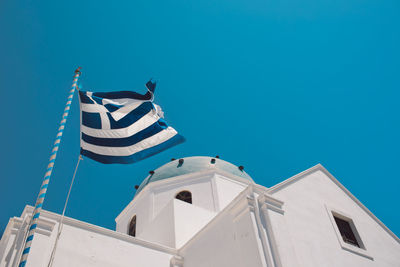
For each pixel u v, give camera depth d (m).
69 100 10.22
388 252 12.61
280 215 10.70
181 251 13.47
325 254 10.70
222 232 11.58
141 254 12.58
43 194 7.93
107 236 12.33
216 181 20.09
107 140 11.15
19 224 10.27
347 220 13.03
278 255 9.49
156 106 12.51
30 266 9.53
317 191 13.13
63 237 11.34
